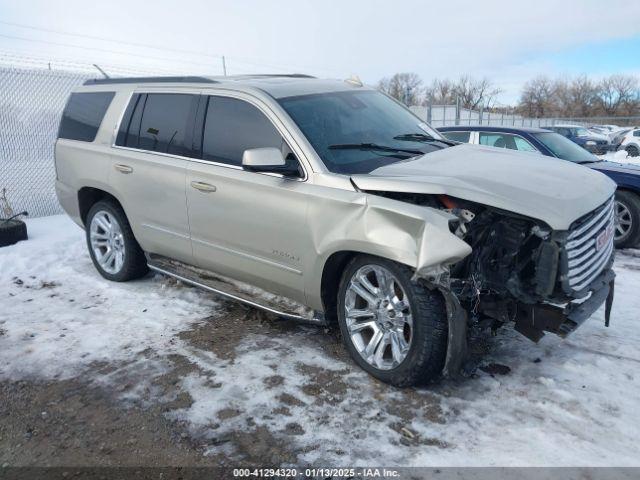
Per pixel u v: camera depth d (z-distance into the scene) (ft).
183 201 15.29
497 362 12.87
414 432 10.39
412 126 15.97
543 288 10.85
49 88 28.66
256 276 14.23
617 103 209.97
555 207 11.00
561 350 13.35
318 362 13.02
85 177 18.37
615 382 11.90
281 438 10.30
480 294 11.66
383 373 11.82
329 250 12.10
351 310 12.44
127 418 11.02
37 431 10.70
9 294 17.74
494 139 28.32
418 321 11.01
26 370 12.94
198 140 15.10
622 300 16.60
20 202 28.17
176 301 16.92
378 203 11.32
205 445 10.15
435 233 10.50
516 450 9.81
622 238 23.95
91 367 13.03
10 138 27.68
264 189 13.23
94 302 16.99
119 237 18.40
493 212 11.25
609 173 23.98
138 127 16.96
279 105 13.66
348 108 14.87
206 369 12.80
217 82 15.29
